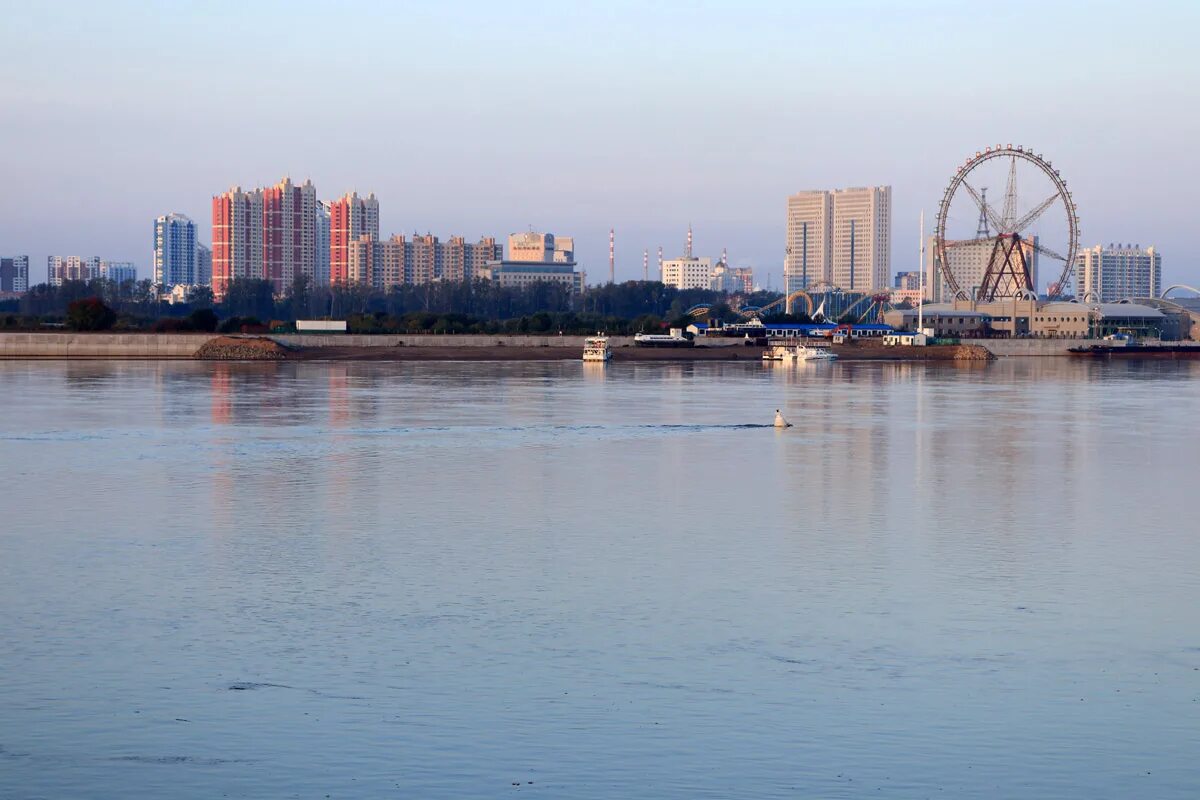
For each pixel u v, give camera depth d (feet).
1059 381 615.98
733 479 249.55
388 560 168.35
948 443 317.22
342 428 343.46
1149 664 121.60
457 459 278.26
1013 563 168.86
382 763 96.68
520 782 93.40
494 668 119.34
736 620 137.28
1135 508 216.54
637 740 101.30
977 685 115.03
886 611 141.69
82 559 168.14
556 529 192.54
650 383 563.48
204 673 117.39
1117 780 94.32
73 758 97.45
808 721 105.60
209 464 267.39
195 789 92.17
